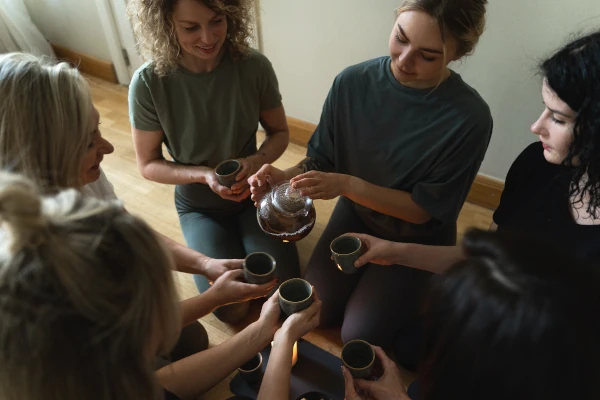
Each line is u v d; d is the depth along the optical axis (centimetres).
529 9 160
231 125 165
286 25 213
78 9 277
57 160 104
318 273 171
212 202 180
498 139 197
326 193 143
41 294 54
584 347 53
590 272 59
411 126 145
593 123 96
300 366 152
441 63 127
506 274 58
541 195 123
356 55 205
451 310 62
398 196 150
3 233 56
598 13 151
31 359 56
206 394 154
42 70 100
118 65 289
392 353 163
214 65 153
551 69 101
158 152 175
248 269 126
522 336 55
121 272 58
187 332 150
